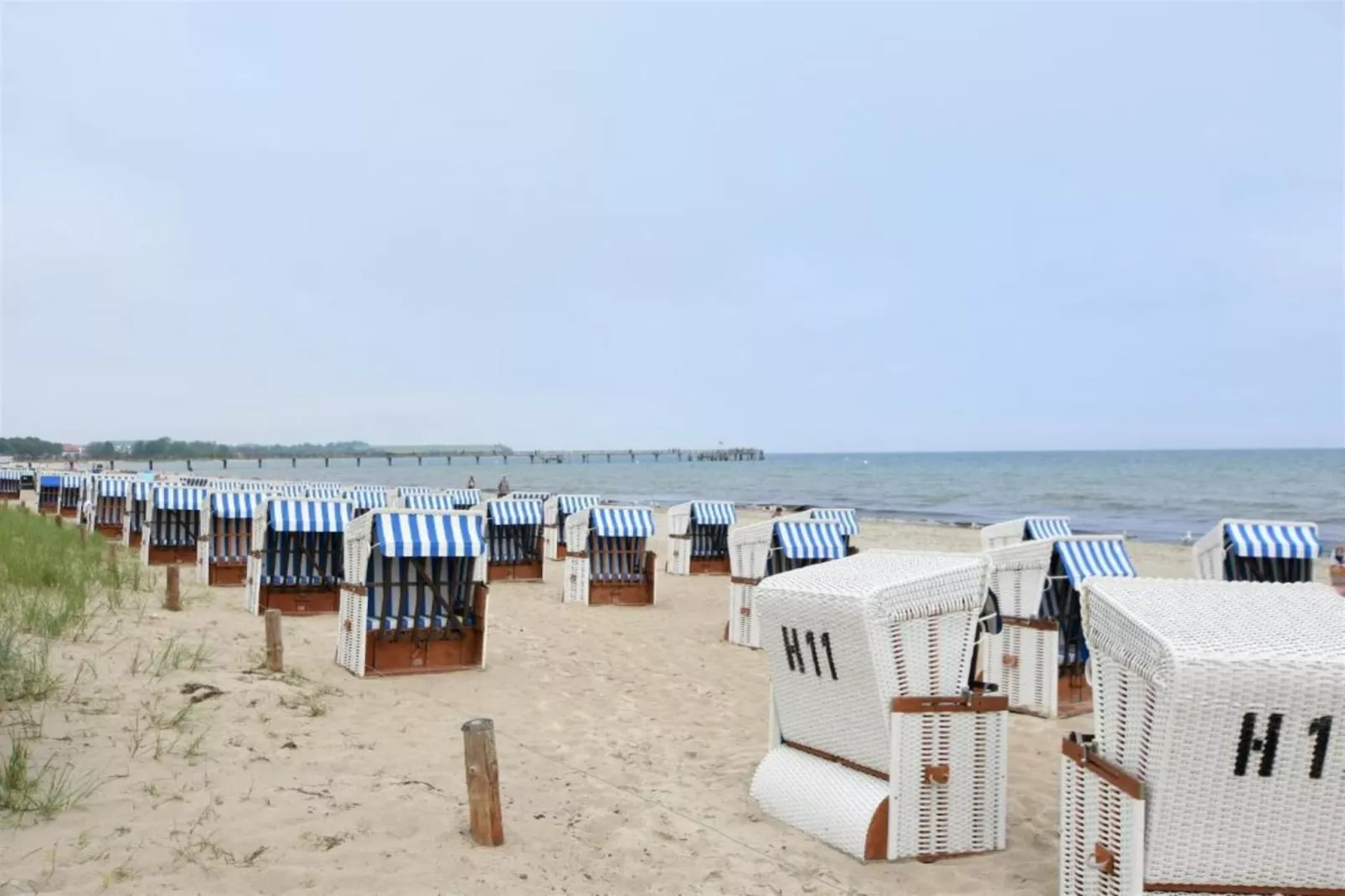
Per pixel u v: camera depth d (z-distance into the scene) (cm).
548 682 988
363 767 650
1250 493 6172
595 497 2361
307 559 1311
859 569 611
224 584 1555
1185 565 2411
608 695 950
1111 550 947
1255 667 381
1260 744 389
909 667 550
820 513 1838
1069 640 965
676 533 2125
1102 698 448
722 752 765
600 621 1412
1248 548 1151
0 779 527
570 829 577
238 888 453
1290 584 480
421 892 468
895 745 545
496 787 535
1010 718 889
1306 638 406
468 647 1030
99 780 563
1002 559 920
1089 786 442
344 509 1302
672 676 1055
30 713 661
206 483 2742
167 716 702
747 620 1242
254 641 1054
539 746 759
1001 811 566
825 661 584
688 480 10281
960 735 557
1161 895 403
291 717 754
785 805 604
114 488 2423
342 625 999
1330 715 386
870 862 545
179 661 876
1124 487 7194
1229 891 402
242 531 1584
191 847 489
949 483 8412
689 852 553
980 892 513
